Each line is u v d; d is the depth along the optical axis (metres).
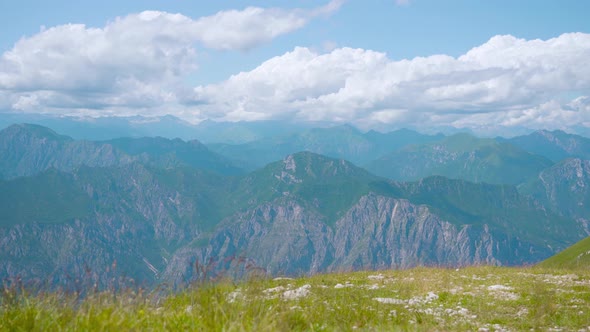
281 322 12.52
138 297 12.64
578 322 16.66
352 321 15.28
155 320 11.97
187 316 12.23
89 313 11.17
